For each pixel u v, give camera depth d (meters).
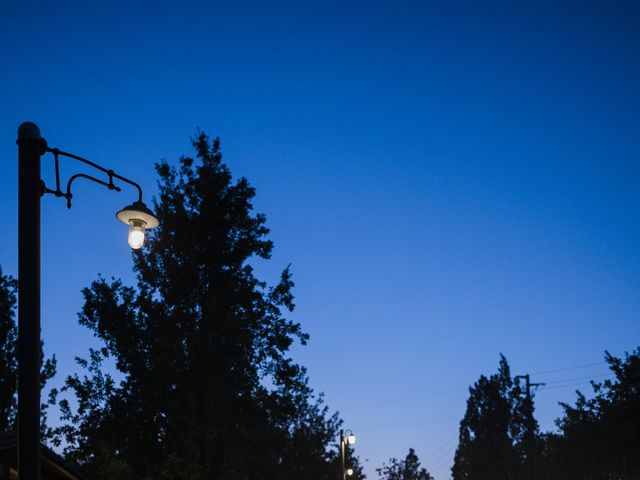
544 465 52.69
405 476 110.06
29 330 6.91
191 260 27.86
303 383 28.38
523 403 67.12
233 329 26.80
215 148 29.92
